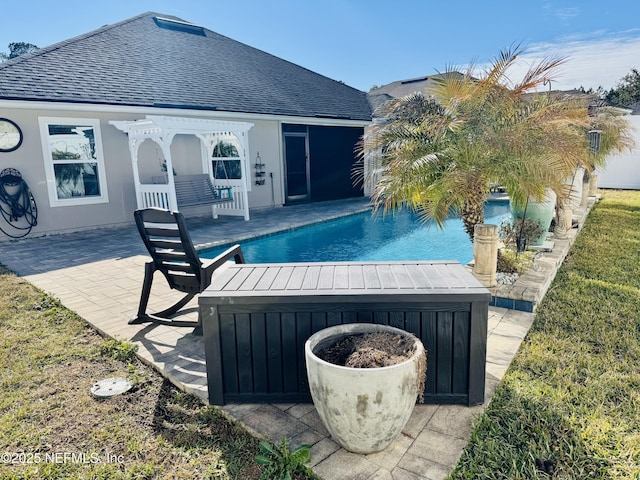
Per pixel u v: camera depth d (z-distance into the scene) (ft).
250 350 8.94
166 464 7.52
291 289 8.91
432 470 7.11
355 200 49.29
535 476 6.95
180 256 12.75
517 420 8.33
